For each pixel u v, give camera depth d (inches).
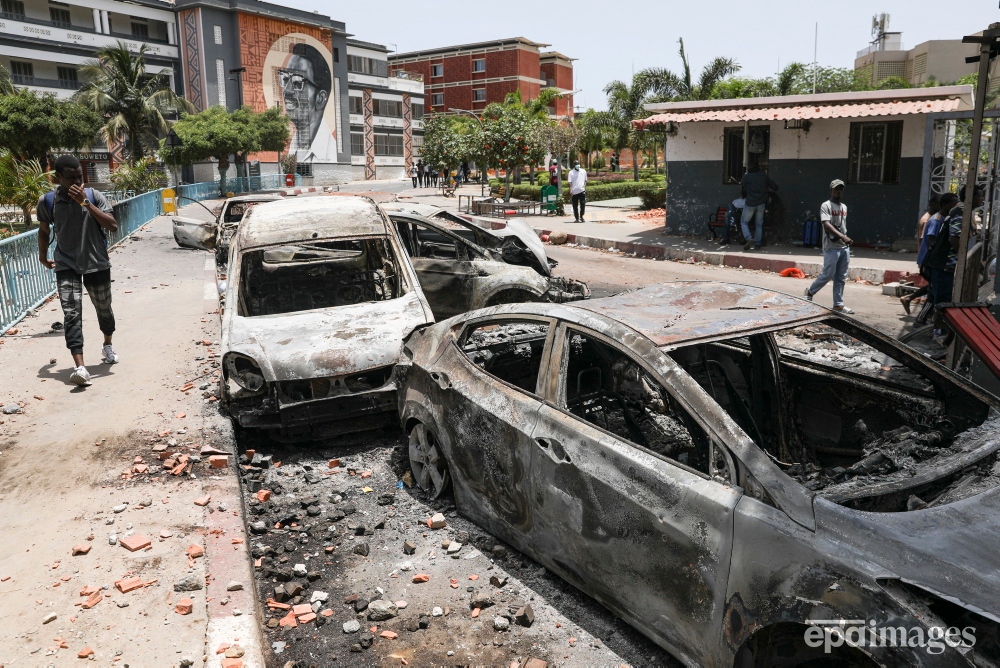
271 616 141.2
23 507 174.9
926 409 139.9
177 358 294.2
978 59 247.9
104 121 1863.9
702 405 117.8
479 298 339.0
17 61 2117.4
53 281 433.1
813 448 158.6
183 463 196.2
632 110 1603.1
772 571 99.4
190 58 2335.1
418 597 145.8
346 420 221.5
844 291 474.6
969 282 283.7
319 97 2593.5
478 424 158.6
